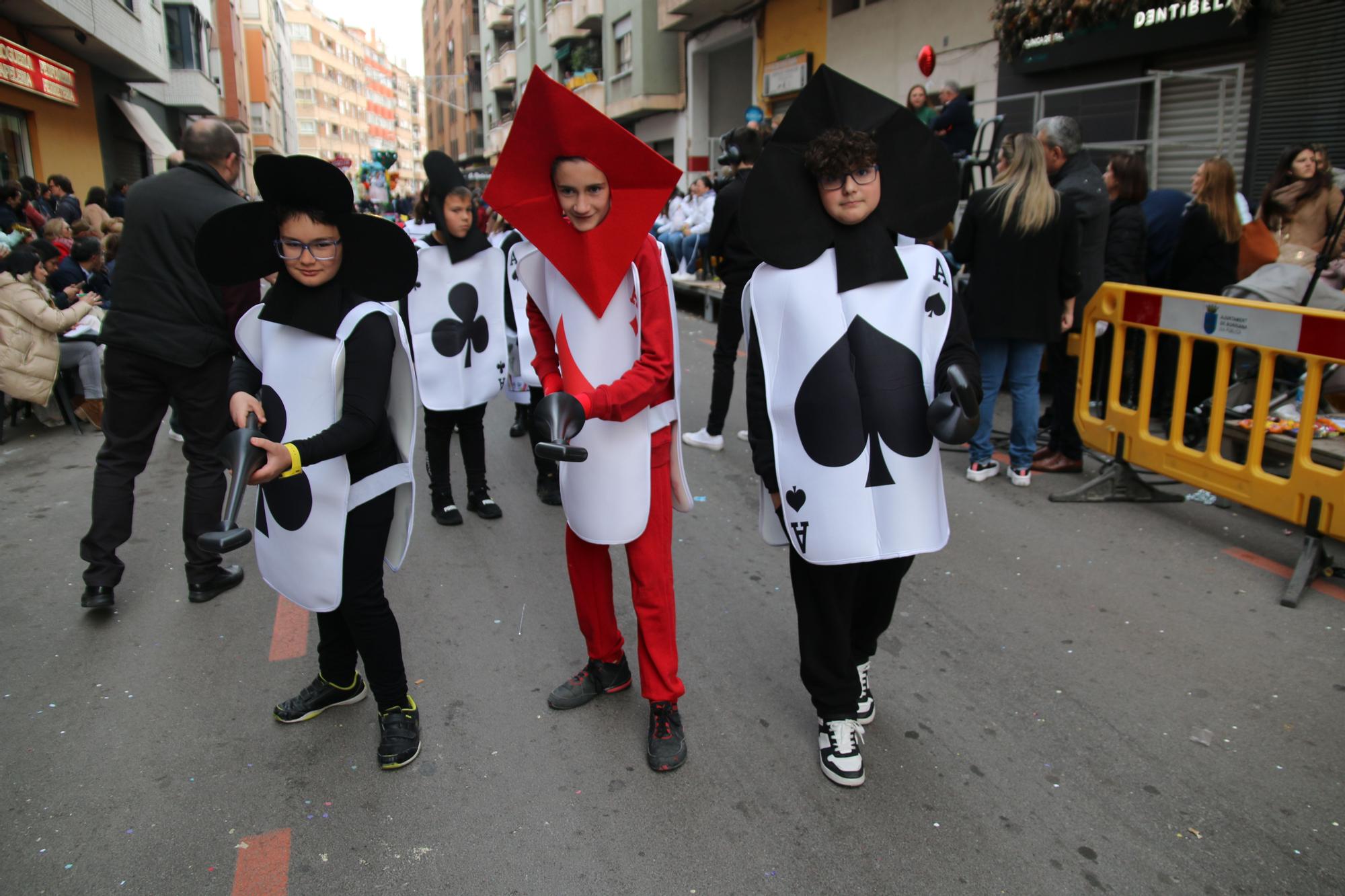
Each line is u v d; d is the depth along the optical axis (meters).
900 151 2.29
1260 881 2.18
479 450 4.72
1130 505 4.80
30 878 2.22
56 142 16.89
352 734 2.84
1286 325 3.73
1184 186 8.84
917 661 3.23
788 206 2.28
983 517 4.64
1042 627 3.46
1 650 3.38
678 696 2.66
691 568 4.09
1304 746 2.70
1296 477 3.73
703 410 7.01
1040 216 4.54
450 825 2.41
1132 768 2.61
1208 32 8.38
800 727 2.85
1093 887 2.16
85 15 15.70
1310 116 7.75
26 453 6.22
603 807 2.48
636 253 2.39
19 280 6.18
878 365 2.28
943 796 2.50
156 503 5.06
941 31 12.38
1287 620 3.48
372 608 2.56
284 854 2.30
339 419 2.36
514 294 4.61
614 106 24.30
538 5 32.94
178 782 2.60
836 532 2.30
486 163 52.72
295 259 2.28
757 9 17.41
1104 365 5.62
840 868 2.24
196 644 3.43
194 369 3.56
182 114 28.70
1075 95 10.02
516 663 3.28
